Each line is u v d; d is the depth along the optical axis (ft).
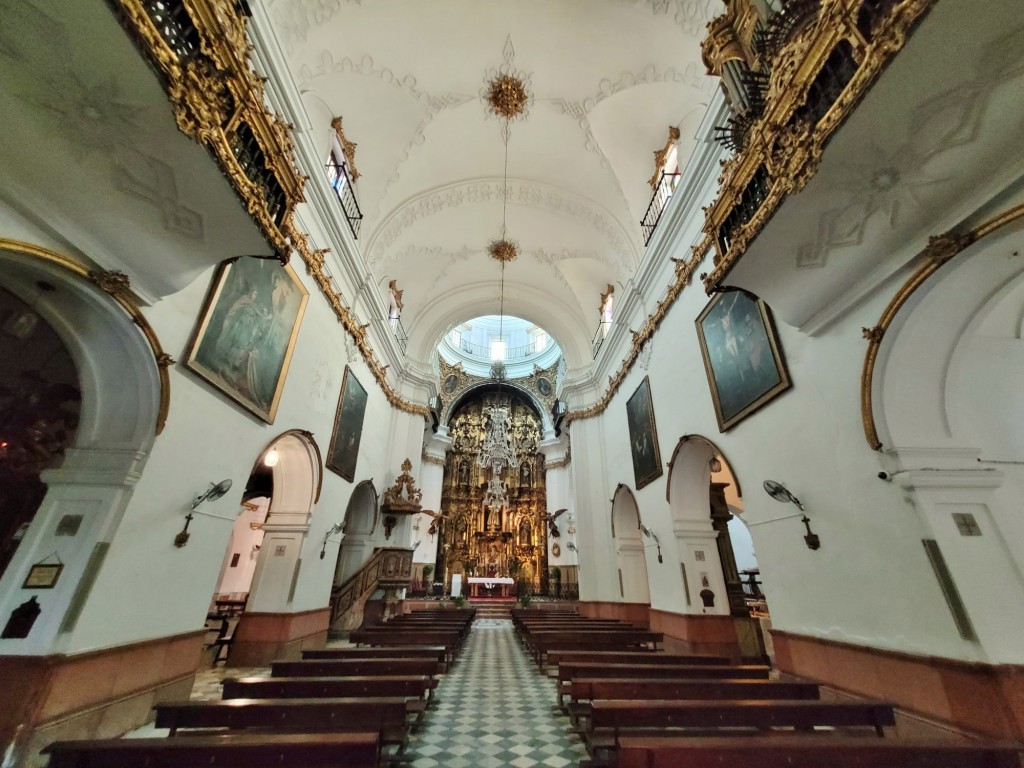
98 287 11.63
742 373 19.71
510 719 15.24
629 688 11.84
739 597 27.43
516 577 75.61
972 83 8.16
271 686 11.62
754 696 11.71
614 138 30.76
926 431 12.32
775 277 13.87
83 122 8.79
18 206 9.61
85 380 13.37
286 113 20.16
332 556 29.99
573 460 47.03
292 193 14.02
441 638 23.39
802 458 15.93
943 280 11.23
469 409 96.27
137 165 9.85
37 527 12.41
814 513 15.30
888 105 8.75
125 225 11.21
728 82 15.92
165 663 14.62
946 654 10.75
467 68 28.04
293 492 26.03
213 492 16.44
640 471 33.60
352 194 30.66
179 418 14.84
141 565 13.62
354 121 28.40
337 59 24.29
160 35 8.00
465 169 35.60
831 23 9.80
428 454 81.15
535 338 96.22
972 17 7.21
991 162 9.50
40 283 11.59
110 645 12.48
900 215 11.06
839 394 14.15
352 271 30.58
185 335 15.05
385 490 42.88
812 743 7.52
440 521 73.87
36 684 10.62
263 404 19.95
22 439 13.32
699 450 26.48
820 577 15.02
